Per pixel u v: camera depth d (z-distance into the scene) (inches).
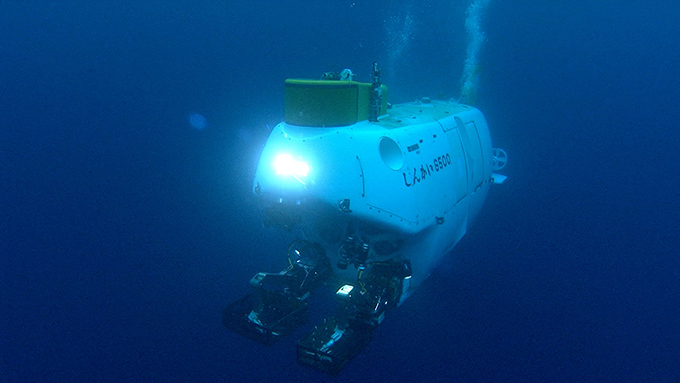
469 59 393.4
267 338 214.2
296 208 218.7
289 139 206.2
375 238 220.2
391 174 210.5
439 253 269.4
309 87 202.5
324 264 255.1
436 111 300.7
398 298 234.1
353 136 204.5
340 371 202.8
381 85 251.1
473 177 305.0
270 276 237.3
